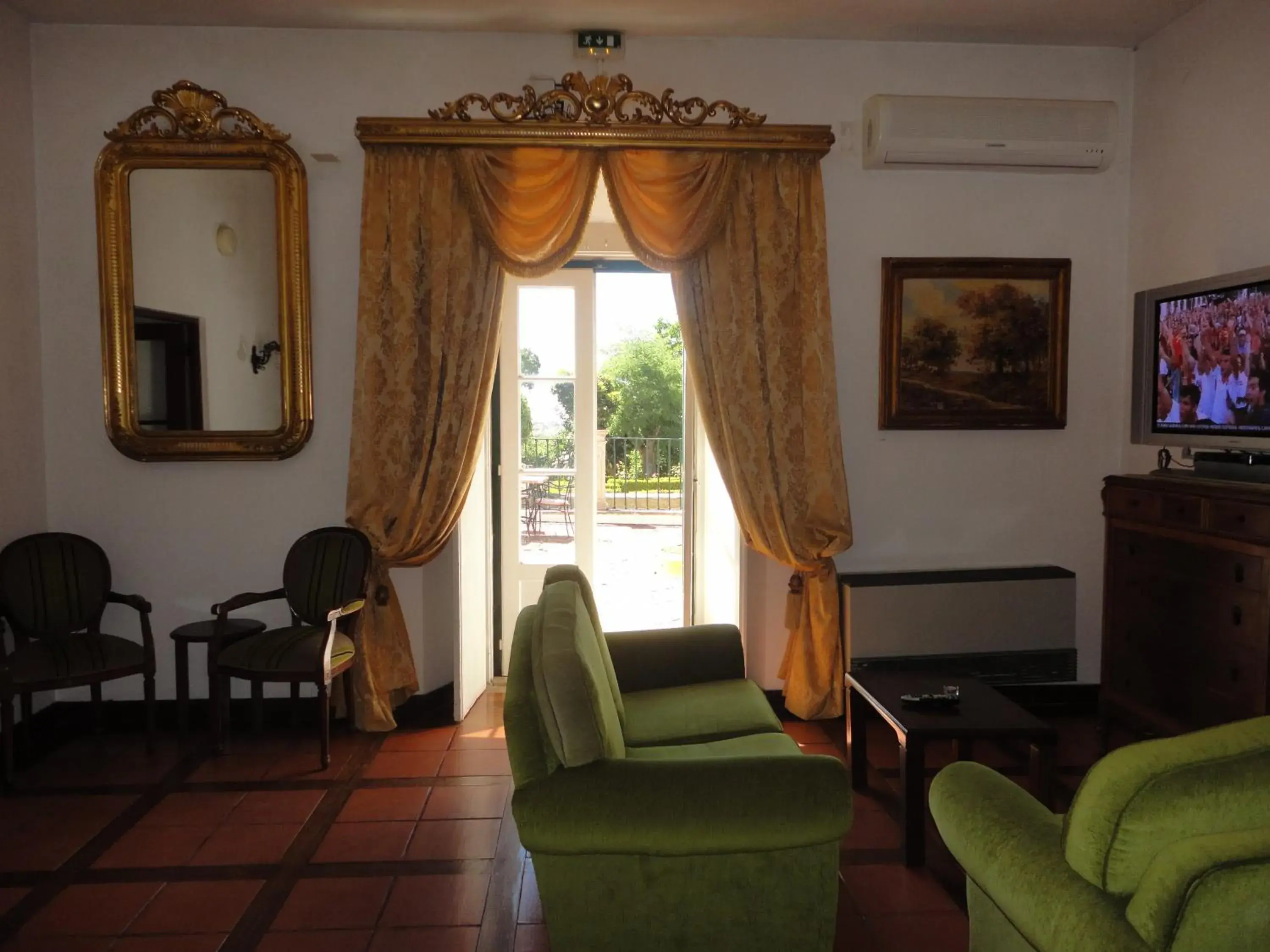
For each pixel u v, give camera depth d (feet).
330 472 12.61
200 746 11.79
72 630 11.66
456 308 11.93
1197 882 4.21
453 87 12.32
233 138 12.00
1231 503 9.55
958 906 7.91
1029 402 13.01
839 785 6.38
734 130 11.91
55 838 9.20
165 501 12.57
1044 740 8.36
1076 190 13.00
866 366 12.92
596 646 7.97
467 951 7.27
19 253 11.85
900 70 12.66
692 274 12.21
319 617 11.91
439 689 13.34
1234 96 10.92
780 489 12.27
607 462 30.37
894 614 12.35
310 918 7.73
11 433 11.71
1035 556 13.33
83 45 12.10
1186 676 10.39
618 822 6.28
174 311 12.29
